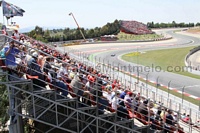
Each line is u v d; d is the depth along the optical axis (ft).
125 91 42.80
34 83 33.81
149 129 37.06
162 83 102.47
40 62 35.58
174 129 38.78
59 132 49.78
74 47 248.52
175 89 93.09
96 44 283.18
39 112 37.14
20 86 36.68
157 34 453.58
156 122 38.52
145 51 224.94
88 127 35.81
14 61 31.89
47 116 37.83
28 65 33.14
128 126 36.81
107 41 311.68
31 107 37.91
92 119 37.32
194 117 61.46
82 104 36.06
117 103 36.50
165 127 38.32
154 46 268.41
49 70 34.68
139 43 300.81
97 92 33.81
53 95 34.68
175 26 646.74
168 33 474.49
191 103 75.92
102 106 36.24
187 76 117.70
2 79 45.80
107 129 34.65
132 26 473.67
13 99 33.50
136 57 186.39
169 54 202.39
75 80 35.12
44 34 296.10
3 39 32.09
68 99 32.60
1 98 58.59
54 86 32.27
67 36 317.22
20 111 39.34
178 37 390.01
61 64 43.68
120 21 476.13
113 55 194.18
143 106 39.11
